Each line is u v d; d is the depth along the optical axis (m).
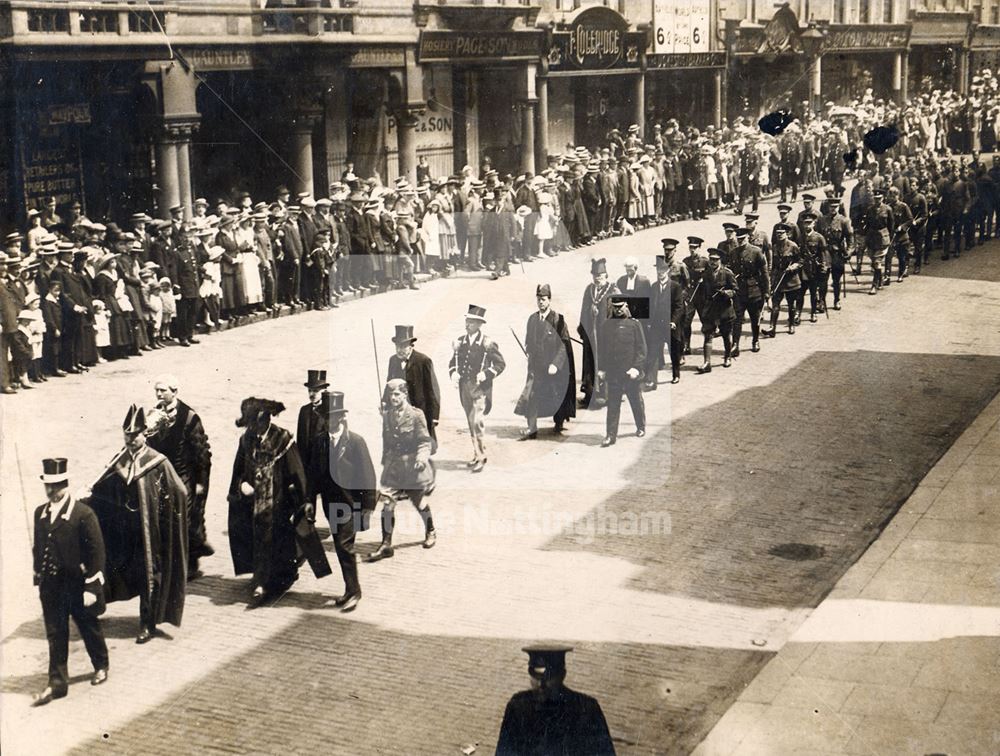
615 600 10.84
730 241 19.02
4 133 18.80
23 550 11.89
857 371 18.31
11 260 16.42
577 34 27.03
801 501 13.28
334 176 24.62
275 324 20.09
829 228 21.84
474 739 8.61
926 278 25.03
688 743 8.62
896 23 31.47
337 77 23.38
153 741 8.66
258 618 10.58
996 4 33.22
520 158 26.98
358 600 10.77
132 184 20.59
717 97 30.30
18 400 15.73
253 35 21.34
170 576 10.17
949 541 12.27
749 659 9.87
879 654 9.92
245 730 8.78
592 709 7.13
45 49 18.36
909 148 30.78
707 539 12.21
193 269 18.80
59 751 8.51
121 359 17.97
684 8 29.19
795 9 30.28
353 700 9.19
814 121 30.16
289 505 10.80
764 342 20.11
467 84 26.69
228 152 22.70
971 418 16.16
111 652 10.08
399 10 23.89
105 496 10.23
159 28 19.89
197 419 11.26
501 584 11.11
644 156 27.11
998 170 28.44
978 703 9.12
